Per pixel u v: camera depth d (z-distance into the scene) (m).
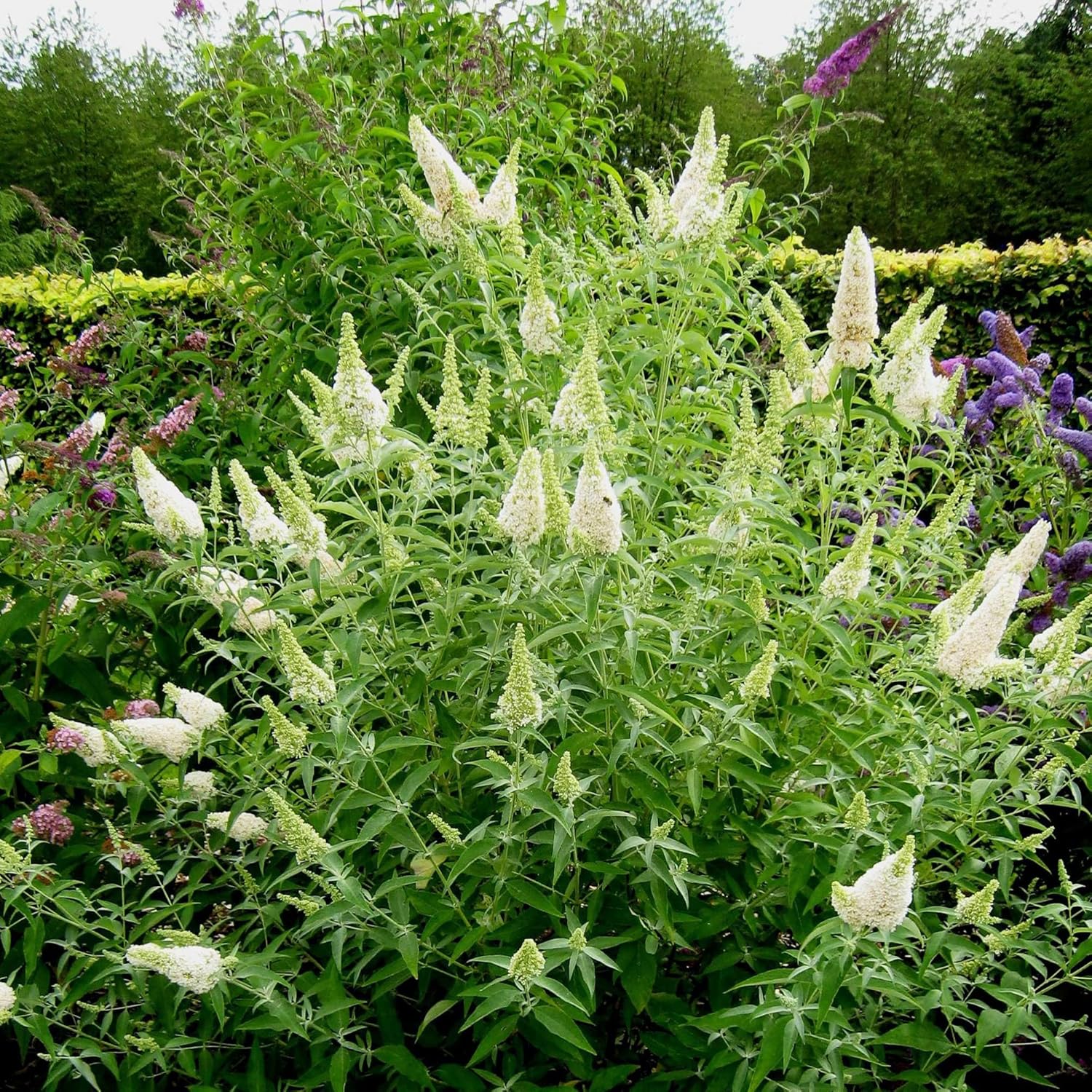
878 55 29.44
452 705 3.16
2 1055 3.54
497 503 3.00
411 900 2.71
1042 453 4.96
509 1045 2.92
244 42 5.86
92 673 3.64
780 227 5.16
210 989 2.61
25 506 4.01
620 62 6.76
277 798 2.47
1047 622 4.12
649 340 3.83
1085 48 30.00
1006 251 9.14
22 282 9.81
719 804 2.92
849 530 4.79
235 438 5.29
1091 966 3.04
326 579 2.98
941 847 3.40
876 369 3.46
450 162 3.70
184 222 6.01
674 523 3.48
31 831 2.92
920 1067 2.93
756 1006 2.48
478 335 4.28
